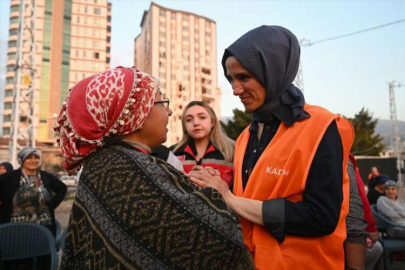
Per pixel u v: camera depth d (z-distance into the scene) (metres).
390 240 4.18
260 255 1.14
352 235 1.25
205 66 74.94
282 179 1.15
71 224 0.99
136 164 0.95
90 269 0.88
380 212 4.48
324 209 1.07
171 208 0.87
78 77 66.44
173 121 59.06
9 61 62.91
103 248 0.87
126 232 0.86
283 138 1.22
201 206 0.90
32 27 12.50
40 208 3.60
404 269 4.16
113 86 1.02
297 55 1.30
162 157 2.18
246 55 1.20
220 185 1.17
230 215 0.92
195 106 2.57
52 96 63.41
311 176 1.12
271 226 1.12
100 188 0.93
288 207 1.11
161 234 0.85
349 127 1.22
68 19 67.00
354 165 1.39
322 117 1.19
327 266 1.09
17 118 12.05
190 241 0.85
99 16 69.56
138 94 1.05
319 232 1.09
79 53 67.06
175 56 71.50
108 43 71.56
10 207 3.46
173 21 72.88
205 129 2.51
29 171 3.69
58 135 1.08
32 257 2.99
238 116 29.56
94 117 1.00
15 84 12.08
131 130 1.06
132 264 0.84
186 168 2.53
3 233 2.93
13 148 11.84
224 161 2.45
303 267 1.09
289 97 1.27
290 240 1.12
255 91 1.25
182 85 70.56
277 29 1.28
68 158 1.03
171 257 0.84
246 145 1.44
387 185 4.55
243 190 1.32
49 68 64.12
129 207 0.87
